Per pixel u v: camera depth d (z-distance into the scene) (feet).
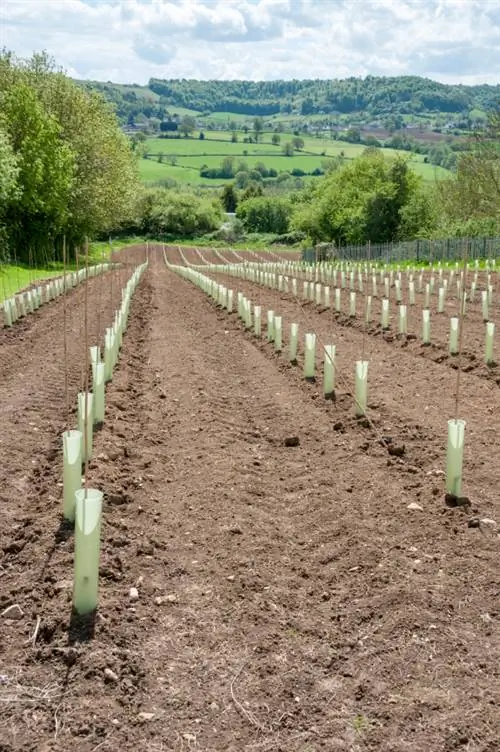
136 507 20.75
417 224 201.98
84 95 183.21
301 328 57.47
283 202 378.53
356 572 17.12
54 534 18.57
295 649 14.08
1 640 14.19
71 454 19.04
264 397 35.29
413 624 14.74
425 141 586.45
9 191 128.77
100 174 178.70
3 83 168.76
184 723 11.85
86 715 11.85
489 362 39.11
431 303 70.03
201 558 17.97
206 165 542.16
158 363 44.62
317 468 24.54
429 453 24.99
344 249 190.80
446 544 18.37
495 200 151.23
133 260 226.79
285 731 11.73
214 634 14.53
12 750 11.07
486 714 12.01
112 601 15.39
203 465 24.80
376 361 42.91
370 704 12.41
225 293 71.72
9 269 121.80
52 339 54.19
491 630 14.62
